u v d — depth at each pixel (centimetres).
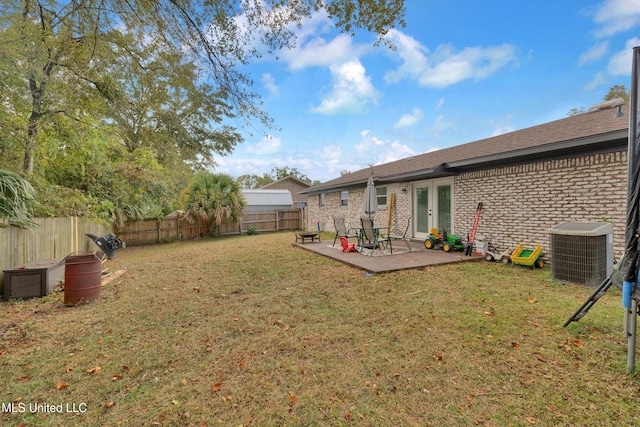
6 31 485
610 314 354
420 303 415
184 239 1552
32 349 306
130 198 1319
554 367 252
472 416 200
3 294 480
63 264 572
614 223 524
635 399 210
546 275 549
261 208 2867
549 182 623
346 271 624
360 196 1345
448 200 905
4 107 628
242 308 420
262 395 228
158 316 398
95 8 419
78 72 614
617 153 519
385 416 203
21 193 540
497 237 734
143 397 228
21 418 206
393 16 436
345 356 281
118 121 816
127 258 930
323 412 208
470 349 286
